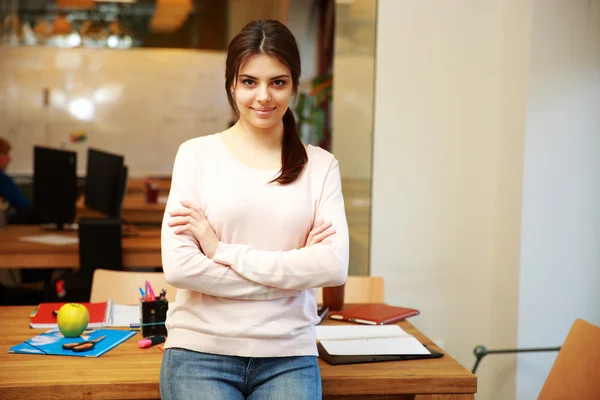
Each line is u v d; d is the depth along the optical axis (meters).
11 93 8.67
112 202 4.31
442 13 3.33
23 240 4.32
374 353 2.02
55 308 2.45
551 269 3.20
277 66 1.77
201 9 8.84
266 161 1.85
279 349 1.73
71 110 8.79
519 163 3.18
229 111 9.04
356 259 3.56
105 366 1.91
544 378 3.25
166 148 8.98
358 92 3.58
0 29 8.59
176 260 1.74
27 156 8.73
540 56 3.11
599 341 2.08
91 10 8.72
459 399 1.89
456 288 3.45
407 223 3.39
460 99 3.37
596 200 3.19
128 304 2.73
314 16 5.16
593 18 3.11
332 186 1.88
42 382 1.77
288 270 1.73
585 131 3.15
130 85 8.87
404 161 3.36
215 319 1.74
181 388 1.69
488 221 3.44
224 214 1.78
